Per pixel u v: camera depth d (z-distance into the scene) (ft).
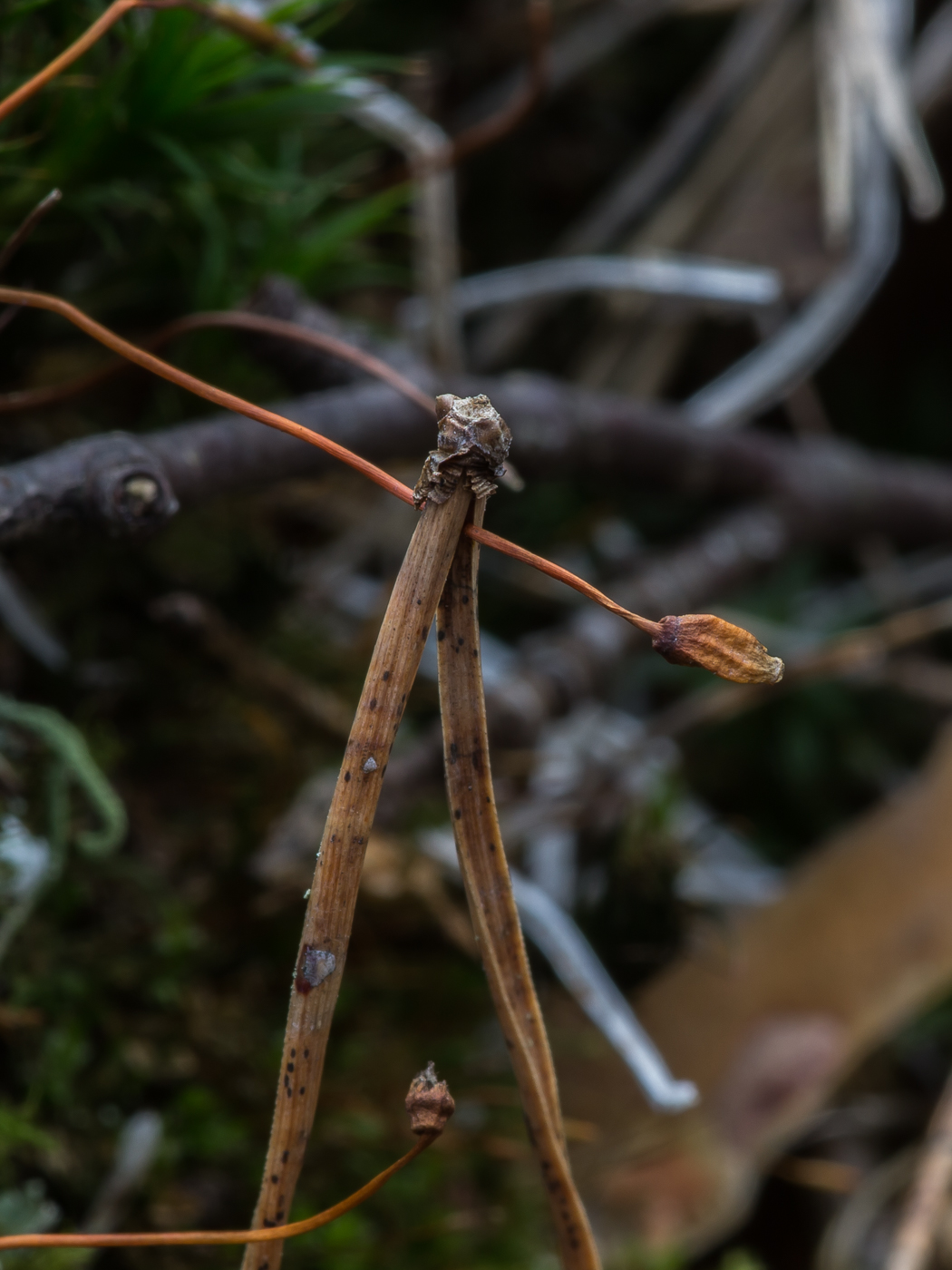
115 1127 0.47
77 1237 0.37
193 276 0.55
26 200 0.48
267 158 0.60
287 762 0.54
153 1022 0.48
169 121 0.47
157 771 0.56
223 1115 0.48
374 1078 0.51
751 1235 0.59
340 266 0.63
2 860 0.45
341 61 0.48
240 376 0.60
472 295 0.74
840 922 0.59
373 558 0.79
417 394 0.43
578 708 0.65
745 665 0.36
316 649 0.63
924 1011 0.64
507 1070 0.54
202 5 0.45
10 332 0.52
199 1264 0.46
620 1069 0.56
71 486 0.41
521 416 0.63
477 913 0.37
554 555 0.78
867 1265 0.57
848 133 0.76
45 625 0.53
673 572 0.72
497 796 0.60
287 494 0.64
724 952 0.59
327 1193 0.48
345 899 0.37
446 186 0.69
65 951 0.48
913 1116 0.63
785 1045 0.57
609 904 0.56
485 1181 0.52
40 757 0.47
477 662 0.37
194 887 0.53
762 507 0.78
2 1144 0.44
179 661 0.56
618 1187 0.54
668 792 0.57
